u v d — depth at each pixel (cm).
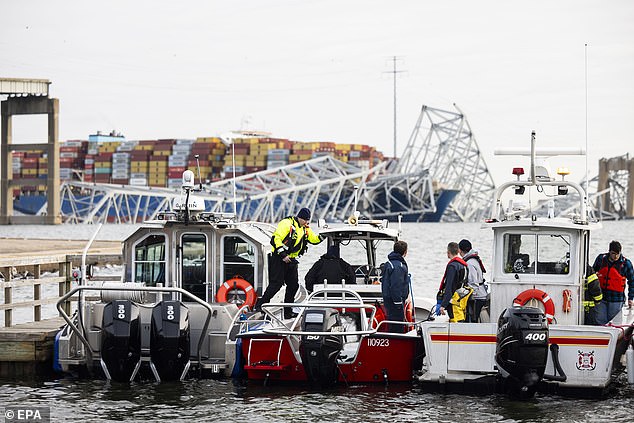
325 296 2567
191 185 2858
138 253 2902
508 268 2469
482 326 2375
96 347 2666
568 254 2427
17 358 2822
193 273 2897
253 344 2520
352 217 2950
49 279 3681
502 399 2373
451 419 2186
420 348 2647
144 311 2634
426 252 9969
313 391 2486
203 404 2348
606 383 2291
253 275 2894
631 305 2883
